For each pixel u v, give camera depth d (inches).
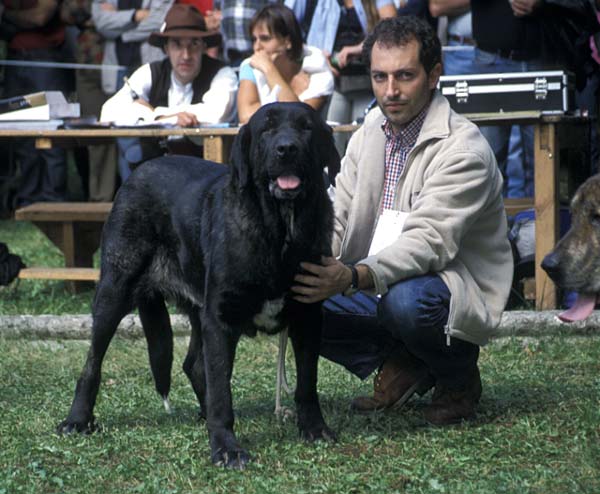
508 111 330.0
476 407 228.2
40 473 189.5
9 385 265.6
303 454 198.4
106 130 348.2
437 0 414.0
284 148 182.9
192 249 207.5
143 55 503.5
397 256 206.2
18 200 593.9
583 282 220.2
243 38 448.5
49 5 521.3
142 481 187.8
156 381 233.5
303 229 192.5
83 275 378.3
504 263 223.8
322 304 209.5
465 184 210.1
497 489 173.5
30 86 532.1
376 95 219.3
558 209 330.3
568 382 253.4
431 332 208.8
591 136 365.7
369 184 226.1
